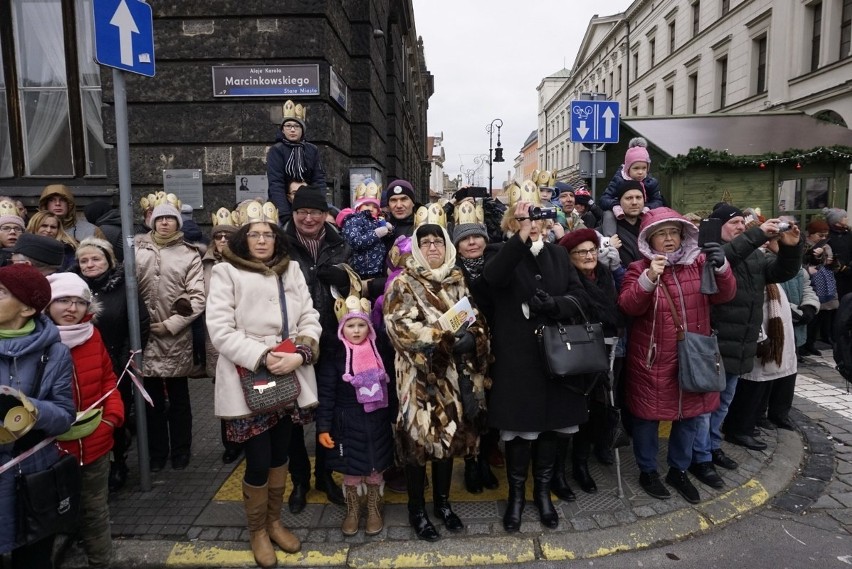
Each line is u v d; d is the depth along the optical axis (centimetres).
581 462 359
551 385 308
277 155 473
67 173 714
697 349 323
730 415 432
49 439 228
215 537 307
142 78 625
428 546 300
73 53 695
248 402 270
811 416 497
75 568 286
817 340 796
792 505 349
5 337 217
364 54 761
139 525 317
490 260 305
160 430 382
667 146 841
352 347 307
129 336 349
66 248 412
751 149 835
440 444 292
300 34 613
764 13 2094
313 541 307
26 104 705
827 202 827
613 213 430
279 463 297
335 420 309
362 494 312
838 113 1702
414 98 1956
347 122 751
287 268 302
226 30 617
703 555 297
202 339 403
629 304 333
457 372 302
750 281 381
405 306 293
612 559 294
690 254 332
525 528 314
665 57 3081
